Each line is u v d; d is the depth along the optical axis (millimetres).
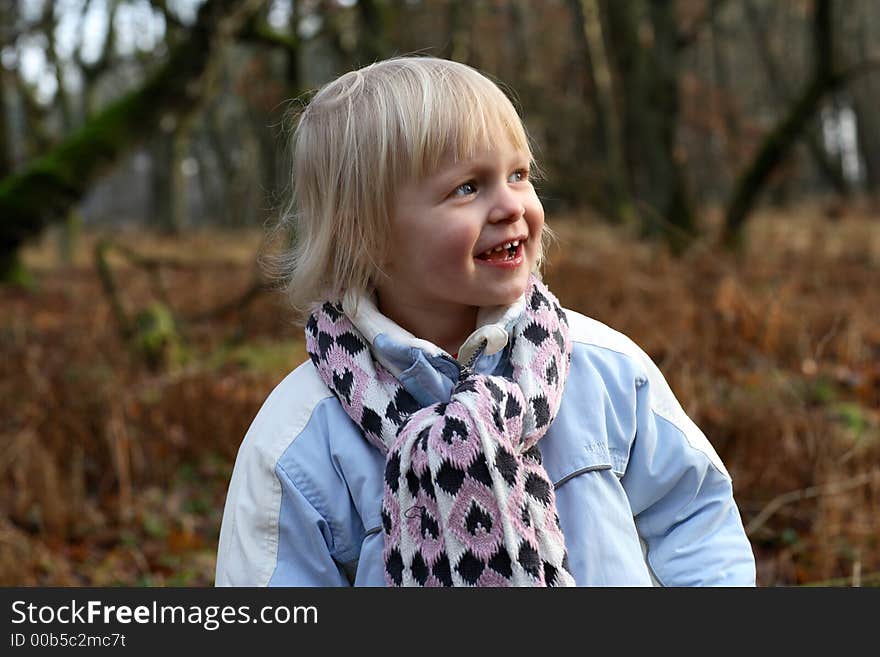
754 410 3703
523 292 1367
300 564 1332
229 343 6758
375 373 1344
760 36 25875
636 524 1418
